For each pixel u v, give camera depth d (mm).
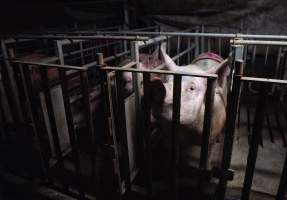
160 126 2467
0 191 2783
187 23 5199
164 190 2340
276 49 4539
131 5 5598
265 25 4633
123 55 3898
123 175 2398
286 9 4402
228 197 2248
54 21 6012
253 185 2398
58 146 2344
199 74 1608
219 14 4906
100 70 1851
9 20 5934
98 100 2963
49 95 2129
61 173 2518
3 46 2809
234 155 2854
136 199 2295
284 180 1693
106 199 2365
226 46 4938
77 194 2418
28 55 3408
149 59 3176
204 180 1970
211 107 1672
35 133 2428
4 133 3014
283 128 3359
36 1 5961
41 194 2557
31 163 2764
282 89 3984
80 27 5719
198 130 2225
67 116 2117
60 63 2795
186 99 1983
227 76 2402
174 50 5211
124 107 1955
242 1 4648
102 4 5812
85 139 3133
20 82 2277
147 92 1796
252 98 4277
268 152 2893
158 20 5445
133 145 2348
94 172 2303
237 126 3439
